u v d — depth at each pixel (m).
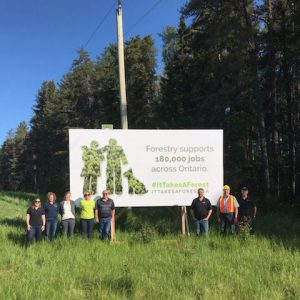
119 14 19.11
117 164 16.45
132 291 8.91
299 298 8.50
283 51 29.19
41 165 83.81
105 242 14.55
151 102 52.25
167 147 16.75
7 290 8.85
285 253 12.38
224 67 29.42
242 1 27.91
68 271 10.60
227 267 10.90
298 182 31.77
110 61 59.34
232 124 31.66
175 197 16.70
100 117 58.75
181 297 8.54
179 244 14.16
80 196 16.14
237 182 29.25
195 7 28.61
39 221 14.31
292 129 31.36
